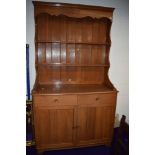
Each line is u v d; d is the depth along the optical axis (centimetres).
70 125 200
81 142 210
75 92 194
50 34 220
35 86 196
